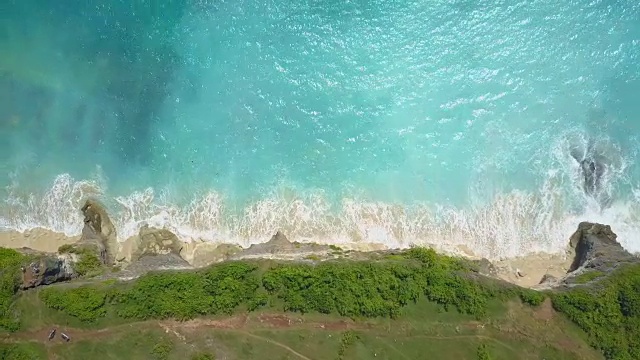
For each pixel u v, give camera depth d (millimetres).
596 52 30938
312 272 25609
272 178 30094
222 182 30125
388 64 30922
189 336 25094
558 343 24734
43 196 30062
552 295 25375
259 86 30922
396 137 30281
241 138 30562
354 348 24938
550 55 30906
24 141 30578
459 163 29938
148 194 30109
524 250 29172
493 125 30266
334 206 29688
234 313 25375
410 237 29391
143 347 24984
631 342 24656
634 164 30016
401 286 25469
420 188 29750
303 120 30625
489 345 24859
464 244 29312
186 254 29203
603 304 25062
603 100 30609
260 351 24969
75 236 29750
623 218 29469
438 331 25047
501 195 29625
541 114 30406
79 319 25188
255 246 28766
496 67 30766
